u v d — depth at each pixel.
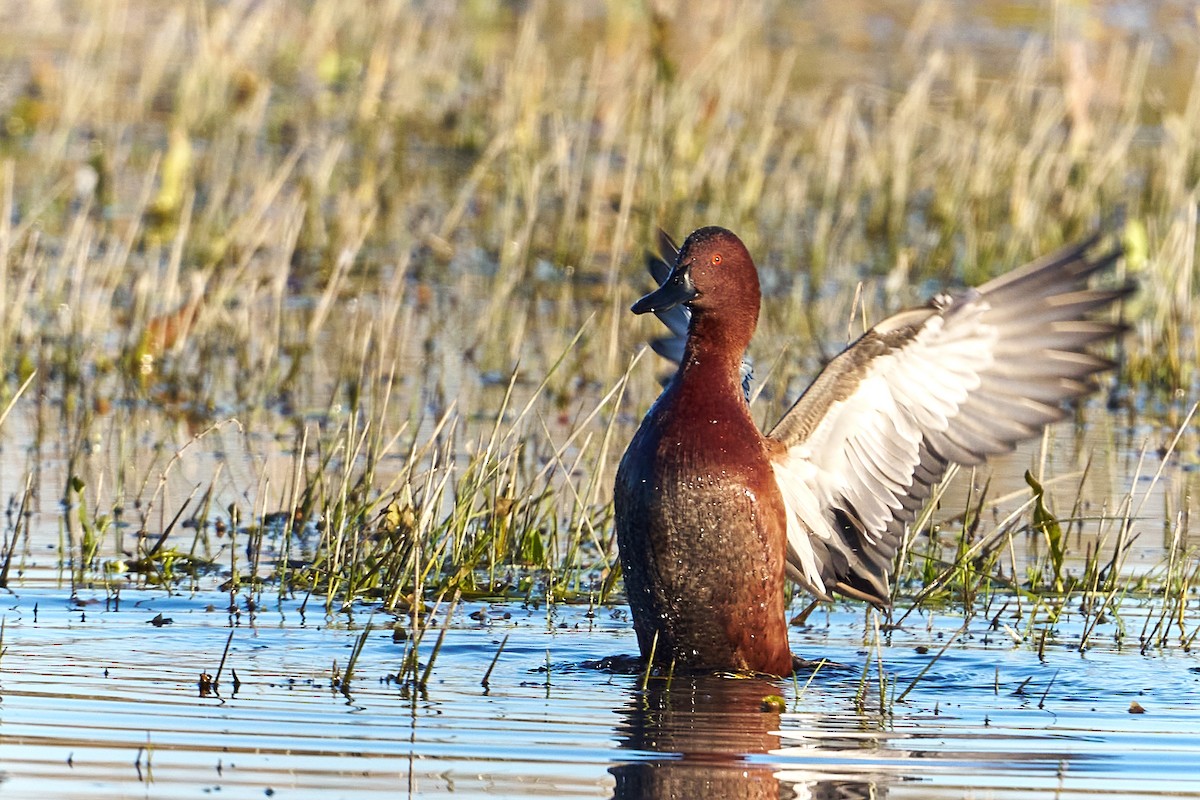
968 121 23.56
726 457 8.55
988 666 8.95
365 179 21.34
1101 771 7.14
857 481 8.91
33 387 14.62
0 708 7.49
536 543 10.80
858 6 32.47
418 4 30.86
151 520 11.38
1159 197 20.77
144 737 7.16
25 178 21.27
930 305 8.58
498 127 23.92
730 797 6.71
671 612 8.66
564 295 17.53
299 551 10.87
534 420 13.84
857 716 7.95
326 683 8.13
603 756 7.16
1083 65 22.20
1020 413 8.62
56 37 28.55
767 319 17.16
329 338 16.39
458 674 8.45
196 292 15.60
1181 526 11.30
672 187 20.98
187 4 30.20
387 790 6.61
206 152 23.25
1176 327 15.62
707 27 27.25
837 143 21.48
